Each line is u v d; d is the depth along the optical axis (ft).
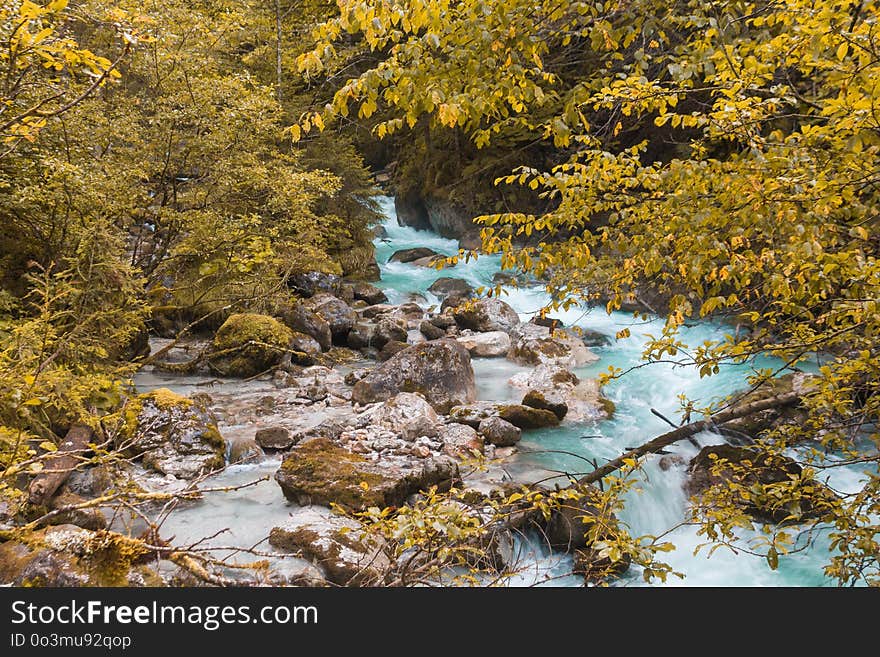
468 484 21.29
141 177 34.53
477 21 11.18
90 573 11.58
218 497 19.97
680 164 10.77
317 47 11.42
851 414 12.78
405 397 26.61
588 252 11.70
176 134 35.45
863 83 8.83
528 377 32.83
